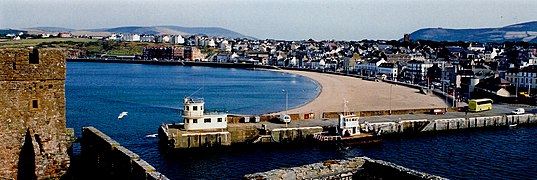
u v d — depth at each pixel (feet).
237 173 252.62
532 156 291.17
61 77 104.27
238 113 463.42
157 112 453.58
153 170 96.94
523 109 440.04
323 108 469.98
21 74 100.89
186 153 293.02
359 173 100.83
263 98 615.16
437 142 338.34
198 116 314.55
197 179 239.91
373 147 320.29
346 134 328.90
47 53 102.73
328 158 288.30
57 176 101.19
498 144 331.57
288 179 93.20
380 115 410.72
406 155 296.30
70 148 111.34
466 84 645.51
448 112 438.40
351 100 539.70
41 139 102.63
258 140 319.68
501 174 247.91
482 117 403.34
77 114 434.71
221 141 307.58
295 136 329.11
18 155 102.27
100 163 119.55
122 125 377.09
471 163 272.92
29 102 102.32
